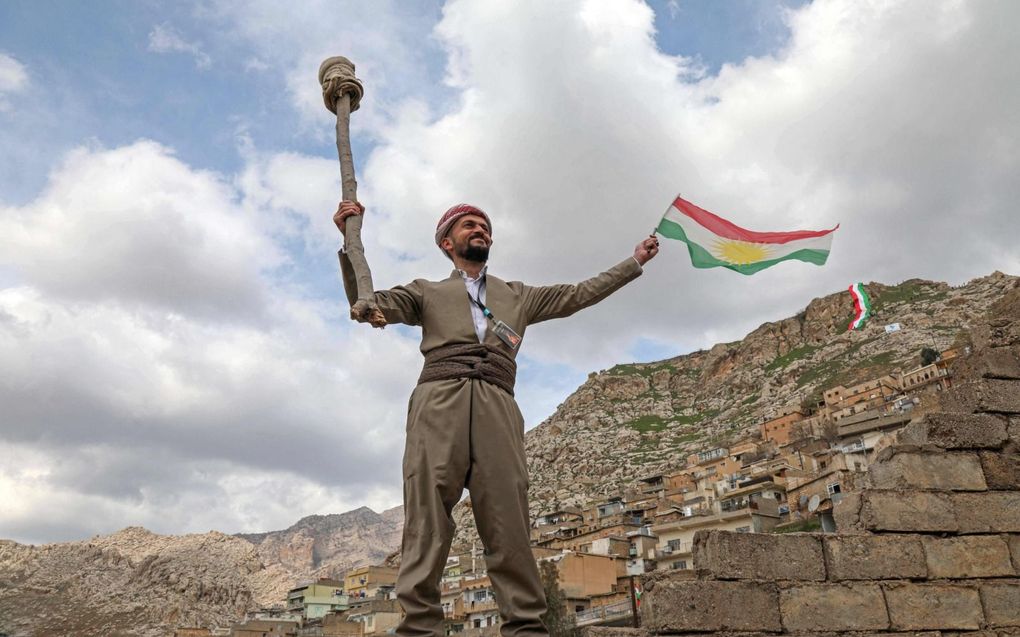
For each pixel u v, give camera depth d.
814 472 63.66
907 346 141.75
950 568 6.36
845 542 6.18
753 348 199.62
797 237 6.53
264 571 159.00
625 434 174.62
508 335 4.42
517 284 4.84
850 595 5.97
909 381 94.94
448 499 3.93
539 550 49.97
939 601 6.19
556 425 198.38
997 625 6.23
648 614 5.67
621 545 54.75
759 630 5.63
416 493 3.93
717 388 195.75
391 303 4.29
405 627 3.69
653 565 47.81
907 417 64.94
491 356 4.28
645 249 5.15
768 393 164.00
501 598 3.86
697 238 6.36
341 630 64.94
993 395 7.30
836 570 6.04
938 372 87.88
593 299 4.91
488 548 3.94
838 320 187.25
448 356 4.24
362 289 4.00
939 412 7.43
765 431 116.12
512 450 4.05
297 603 83.62
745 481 66.31
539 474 171.00
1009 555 6.57
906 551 6.30
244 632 67.25
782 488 59.44
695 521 53.03
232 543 175.00
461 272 4.67
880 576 6.13
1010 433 7.15
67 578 141.25
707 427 162.62
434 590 3.77
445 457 3.92
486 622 50.31
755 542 5.93
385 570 82.88
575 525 87.94
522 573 3.85
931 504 6.59
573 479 156.75
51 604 130.88
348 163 4.61
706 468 96.69
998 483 6.87
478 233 4.71
